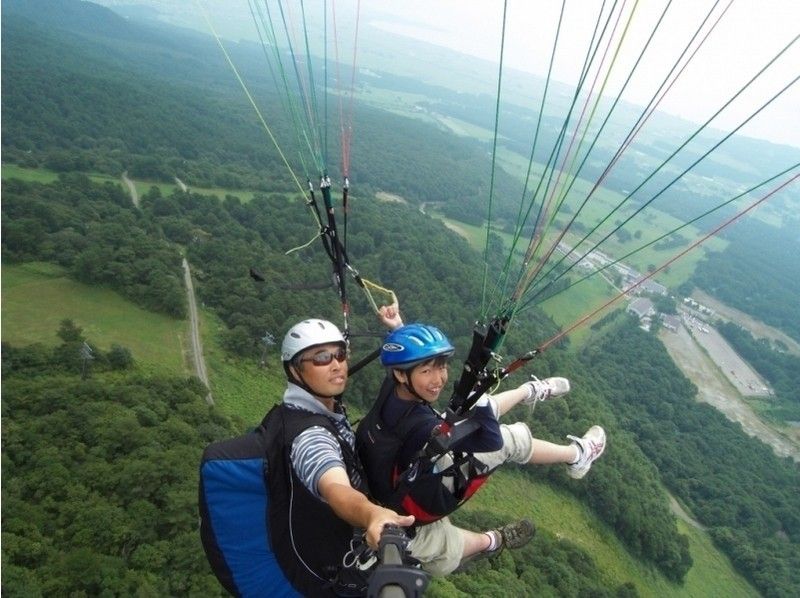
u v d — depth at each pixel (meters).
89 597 23.48
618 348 97.44
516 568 39.97
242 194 105.69
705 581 60.06
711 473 76.38
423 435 3.93
